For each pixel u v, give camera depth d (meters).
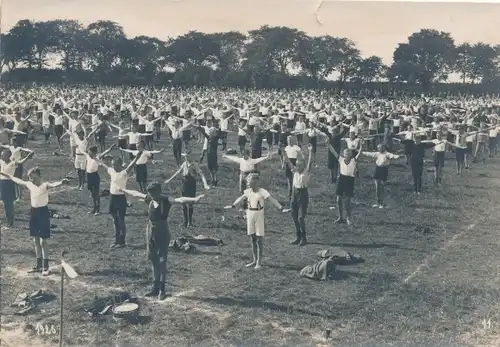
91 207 15.52
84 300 9.59
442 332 8.75
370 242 12.94
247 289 10.10
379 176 15.98
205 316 9.09
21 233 13.07
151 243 9.64
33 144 27.19
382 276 10.75
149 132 23.78
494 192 18.20
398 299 9.84
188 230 13.45
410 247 12.65
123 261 11.35
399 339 8.48
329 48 33.88
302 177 12.41
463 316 9.28
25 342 8.23
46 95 35.97
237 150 26.47
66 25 38.88
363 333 8.65
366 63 33.31
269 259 11.64
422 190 18.42
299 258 11.73
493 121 26.16
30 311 9.16
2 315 9.05
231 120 32.03
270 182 19.56
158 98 35.72
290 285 10.32
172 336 8.47
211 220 14.39
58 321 8.86
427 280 10.71
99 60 41.22
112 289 10.04
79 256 11.60
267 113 30.19
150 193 9.60
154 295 9.83
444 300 9.84
